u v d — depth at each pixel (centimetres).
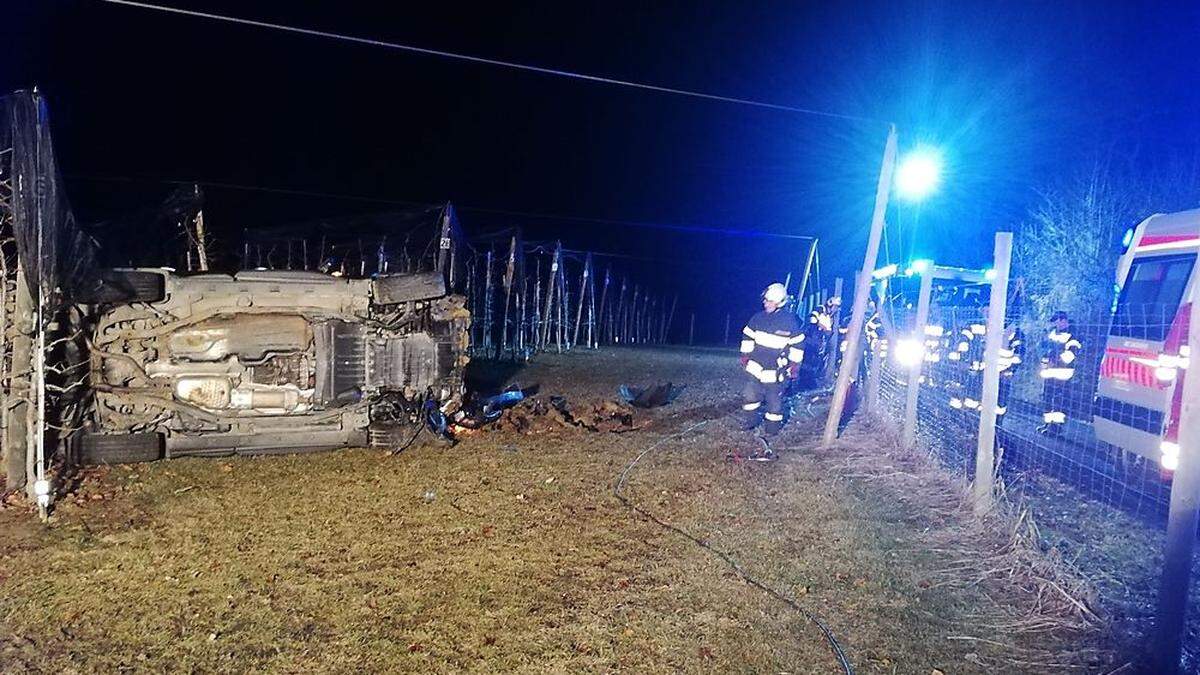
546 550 541
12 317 643
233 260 1659
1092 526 618
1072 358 934
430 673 376
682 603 461
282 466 751
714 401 1262
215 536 554
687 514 632
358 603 451
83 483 666
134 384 745
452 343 879
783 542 569
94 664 380
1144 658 395
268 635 411
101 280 707
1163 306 742
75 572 486
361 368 818
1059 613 452
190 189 1196
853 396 1233
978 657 405
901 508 656
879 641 421
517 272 2172
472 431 916
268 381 789
